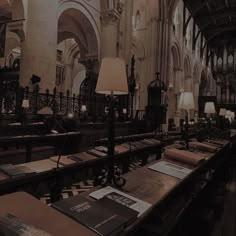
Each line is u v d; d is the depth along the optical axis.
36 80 7.56
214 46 32.72
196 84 28.14
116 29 11.84
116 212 1.42
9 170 2.49
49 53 8.13
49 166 2.81
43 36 7.97
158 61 16.64
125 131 9.90
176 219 2.20
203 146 4.05
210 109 6.59
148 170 2.43
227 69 31.97
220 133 7.42
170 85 21.75
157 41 16.66
